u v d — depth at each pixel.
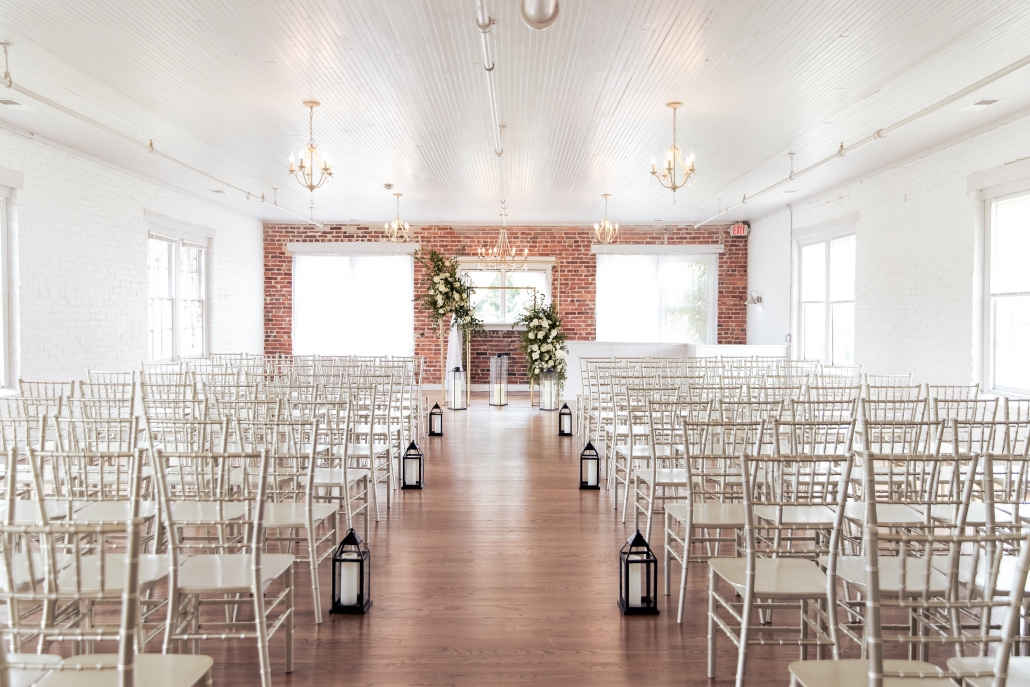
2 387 6.80
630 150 7.84
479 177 9.42
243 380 6.99
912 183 8.06
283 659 3.05
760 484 3.88
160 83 5.64
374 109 6.30
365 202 11.51
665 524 3.83
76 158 7.84
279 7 4.25
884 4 4.18
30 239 7.11
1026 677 1.94
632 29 4.53
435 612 3.57
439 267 12.16
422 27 4.51
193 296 11.17
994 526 2.11
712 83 5.59
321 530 4.96
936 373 7.63
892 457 2.26
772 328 12.50
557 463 7.27
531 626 3.42
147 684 1.92
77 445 3.96
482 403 12.55
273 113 6.44
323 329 14.02
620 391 6.15
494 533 4.89
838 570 2.74
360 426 6.08
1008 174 6.43
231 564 2.79
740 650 2.65
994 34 4.64
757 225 13.30
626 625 3.44
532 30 4.54
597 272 14.05
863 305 9.24
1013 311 6.57
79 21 4.50
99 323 8.30
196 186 10.08
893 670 1.95
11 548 1.98
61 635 1.75
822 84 5.59
